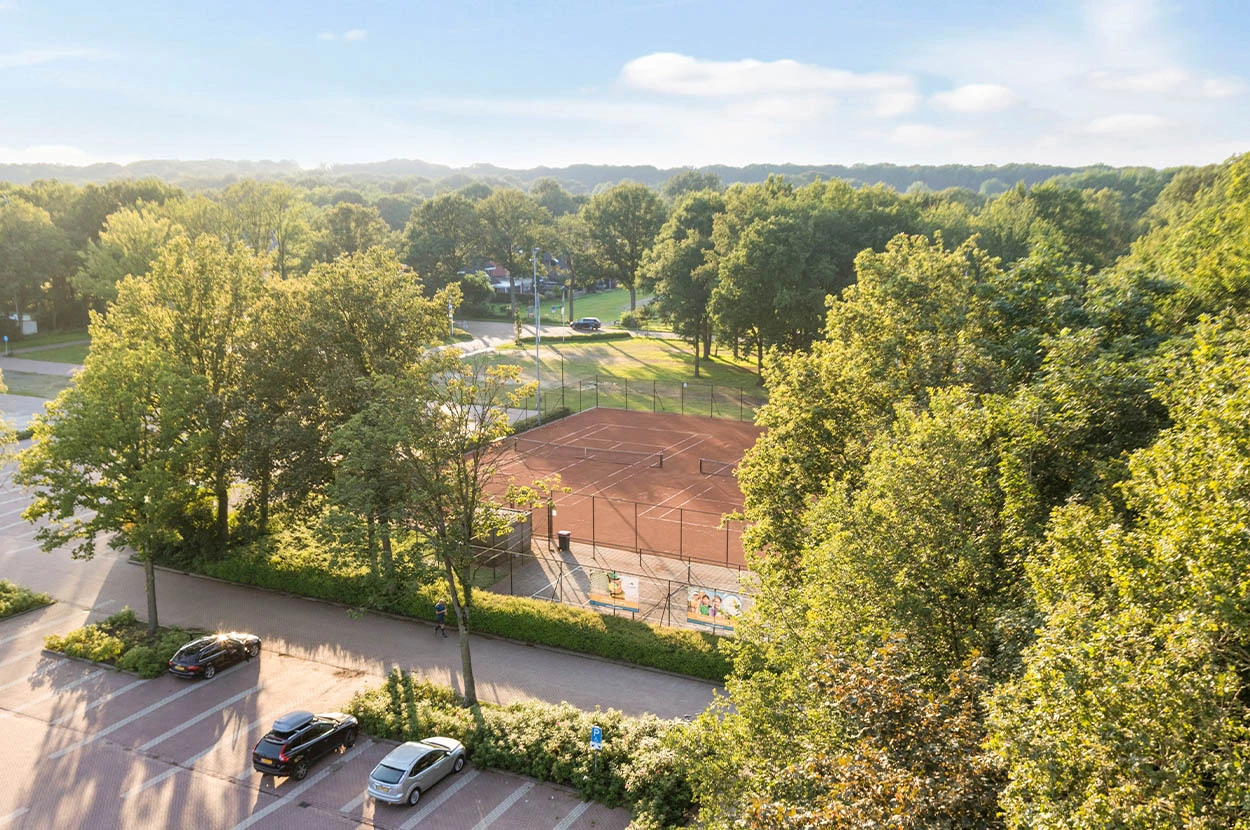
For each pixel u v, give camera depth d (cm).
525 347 10462
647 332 12256
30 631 3422
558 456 6100
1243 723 1141
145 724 2733
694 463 5944
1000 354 2919
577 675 3073
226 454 3878
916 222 8250
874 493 2014
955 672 1474
